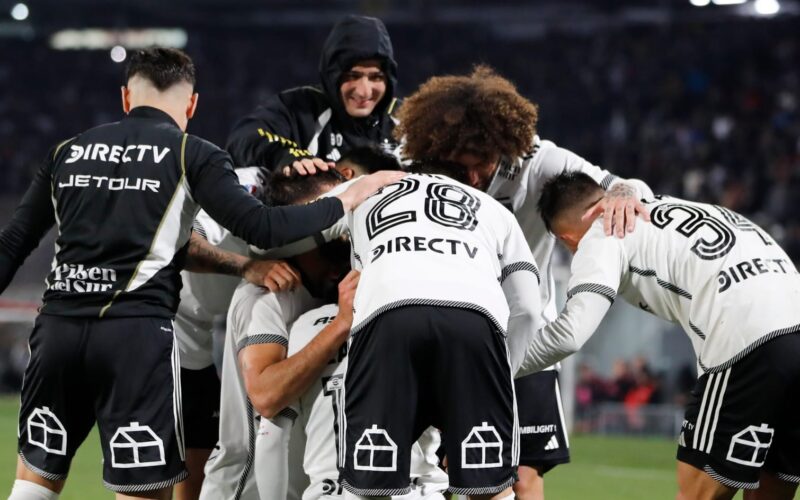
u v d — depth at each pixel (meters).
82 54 39.25
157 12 40.25
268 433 4.91
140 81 5.09
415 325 4.42
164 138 4.89
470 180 5.59
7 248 4.95
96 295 4.74
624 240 5.23
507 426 4.55
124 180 4.80
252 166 6.39
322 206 4.81
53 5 39.25
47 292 4.86
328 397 4.80
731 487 5.04
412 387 4.46
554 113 34.84
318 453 4.81
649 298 5.25
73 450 4.90
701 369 5.10
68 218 4.81
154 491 4.76
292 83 38.56
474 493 4.47
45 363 4.76
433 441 4.94
